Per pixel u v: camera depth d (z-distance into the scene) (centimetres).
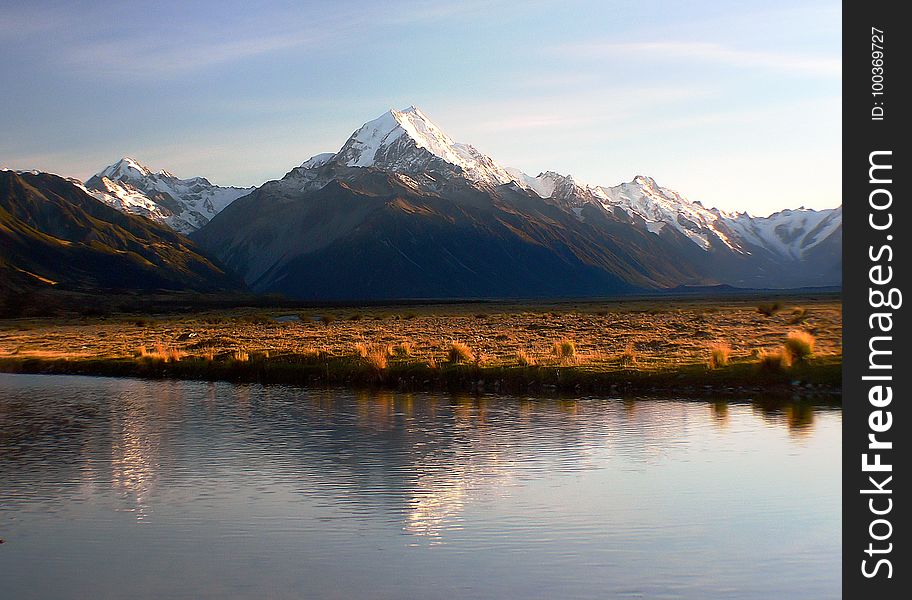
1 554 1942
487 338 7444
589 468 2692
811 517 2162
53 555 1931
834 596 1678
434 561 1870
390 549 1948
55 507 2311
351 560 1883
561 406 3997
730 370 4528
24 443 3216
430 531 2070
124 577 1798
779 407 3844
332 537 2034
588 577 1773
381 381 5050
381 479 2575
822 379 4275
